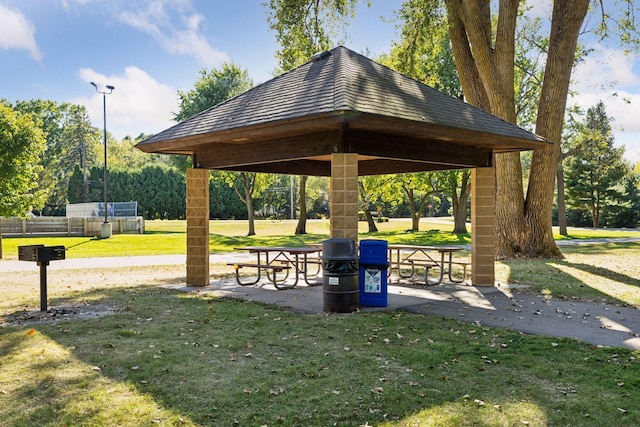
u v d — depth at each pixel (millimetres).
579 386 4988
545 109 17219
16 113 18938
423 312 8391
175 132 10789
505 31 16766
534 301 9484
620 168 48312
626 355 5969
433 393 4766
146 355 5918
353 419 4254
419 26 19281
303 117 7801
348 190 8484
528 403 4562
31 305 9297
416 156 9625
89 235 34219
